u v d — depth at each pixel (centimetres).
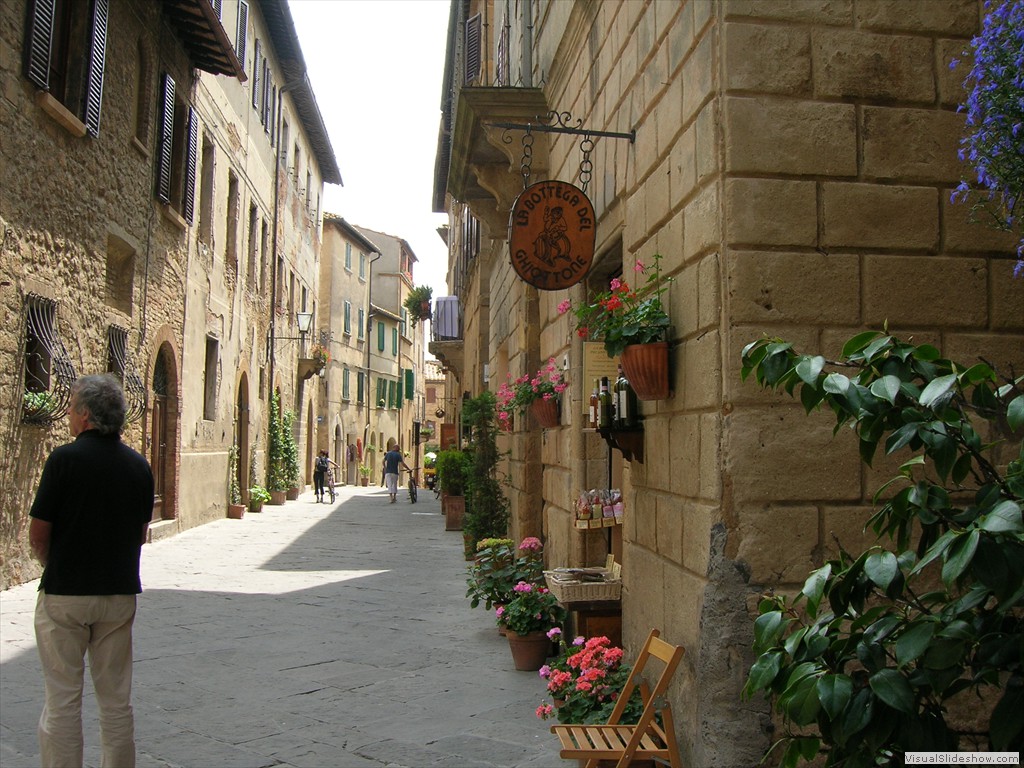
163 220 1498
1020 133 315
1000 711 228
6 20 905
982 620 240
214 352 1939
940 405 240
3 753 454
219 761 451
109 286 1291
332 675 629
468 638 762
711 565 392
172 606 904
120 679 393
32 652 671
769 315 397
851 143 411
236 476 2141
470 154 902
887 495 397
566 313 763
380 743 482
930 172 417
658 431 480
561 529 769
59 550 379
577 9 691
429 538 1686
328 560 1317
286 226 2839
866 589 262
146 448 1424
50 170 1025
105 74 1200
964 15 427
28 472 981
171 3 1425
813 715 242
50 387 1008
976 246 418
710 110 412
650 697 402
